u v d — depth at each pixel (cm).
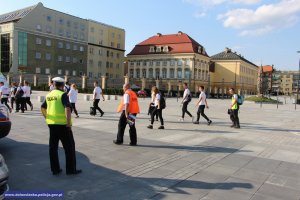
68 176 591
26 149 789
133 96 878
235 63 9694
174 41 8412
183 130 1212
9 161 678
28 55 6625
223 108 2783
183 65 8125
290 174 655
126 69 9725
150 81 8456
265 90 11919
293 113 2502
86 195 501
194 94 6844
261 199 510
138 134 1074
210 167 687
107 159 721
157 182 574
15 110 1716
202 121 1573
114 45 8800
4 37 6569
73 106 1495
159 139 991
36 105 2109
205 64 8756
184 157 767
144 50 8769
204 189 547
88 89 5006
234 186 568
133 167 664
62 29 7344
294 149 920
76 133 1051
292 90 15088
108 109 2058
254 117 1975
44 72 6950
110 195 504
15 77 6075
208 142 973
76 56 7694
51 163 600
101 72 8400
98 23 8288
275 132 1277
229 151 855
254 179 613
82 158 723
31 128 1109
